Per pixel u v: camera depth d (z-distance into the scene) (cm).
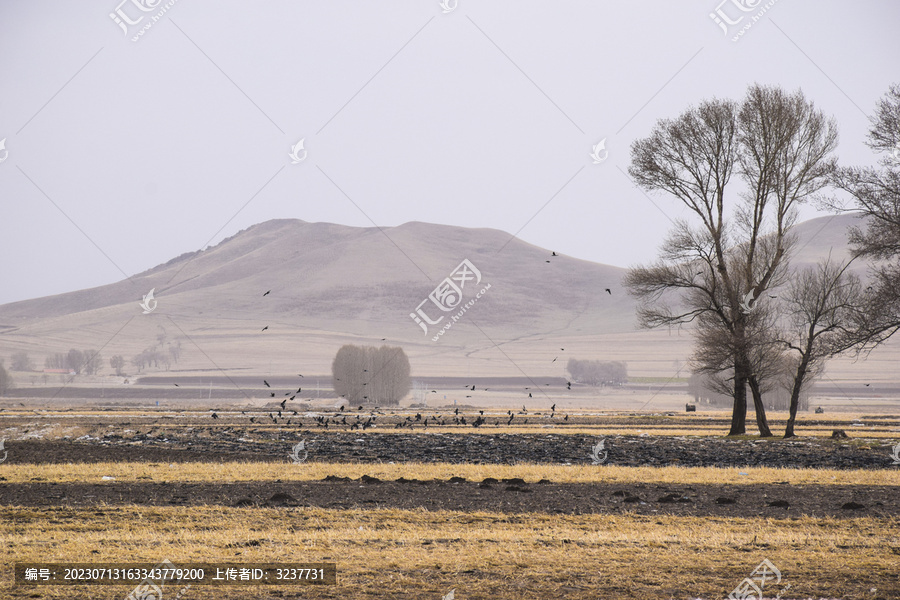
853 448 4975
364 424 7800
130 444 5372
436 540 2070
